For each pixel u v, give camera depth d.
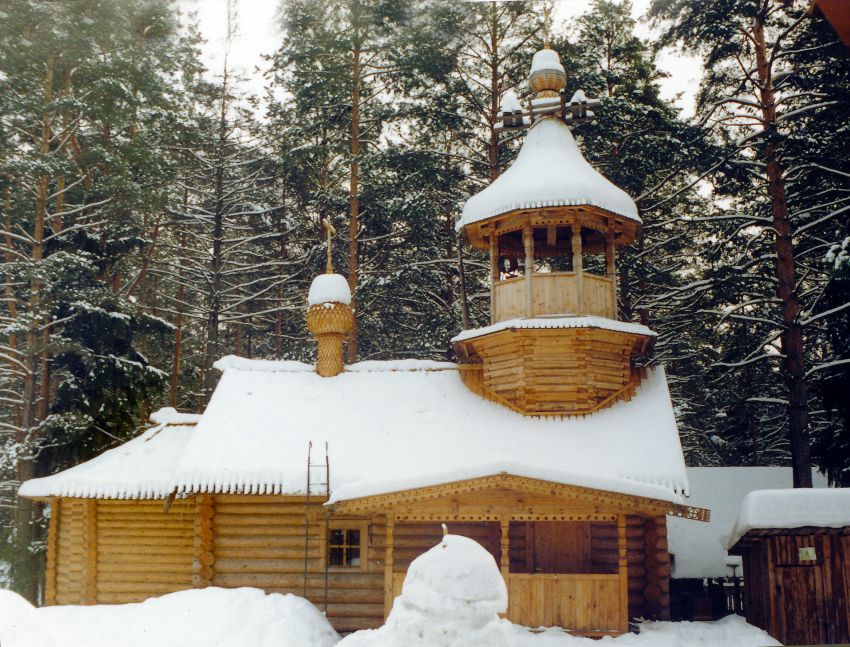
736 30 24.45
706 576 20.61
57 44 24.78
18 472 24.77
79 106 24.28
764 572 16.14
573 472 16.06
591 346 20.31
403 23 30.33
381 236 32.03
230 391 21.39
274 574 18.89
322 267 34.56
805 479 22.84
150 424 28.25
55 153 24.72
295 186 36.12
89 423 25.19
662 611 17.98
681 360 34.34
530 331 20.09
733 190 26.41
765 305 27.36
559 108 22.42
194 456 19.05
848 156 24.30
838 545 15.40
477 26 30.05
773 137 23.78
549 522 18.84
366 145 32.09
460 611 7.86
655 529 18.38
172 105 28.84
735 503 23.00
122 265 30.52
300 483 18.44
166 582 19.38
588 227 21.25
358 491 16.44
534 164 21.44
